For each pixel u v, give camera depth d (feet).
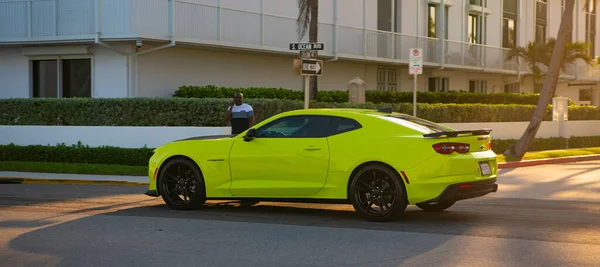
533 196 42.83
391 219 31.09
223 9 75.97
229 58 81.61
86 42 69.82
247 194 33.53
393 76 104.47
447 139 30.22
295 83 90.48
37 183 52.06
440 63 104.06
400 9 102.12
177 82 76.02
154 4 69.62
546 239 26.91
